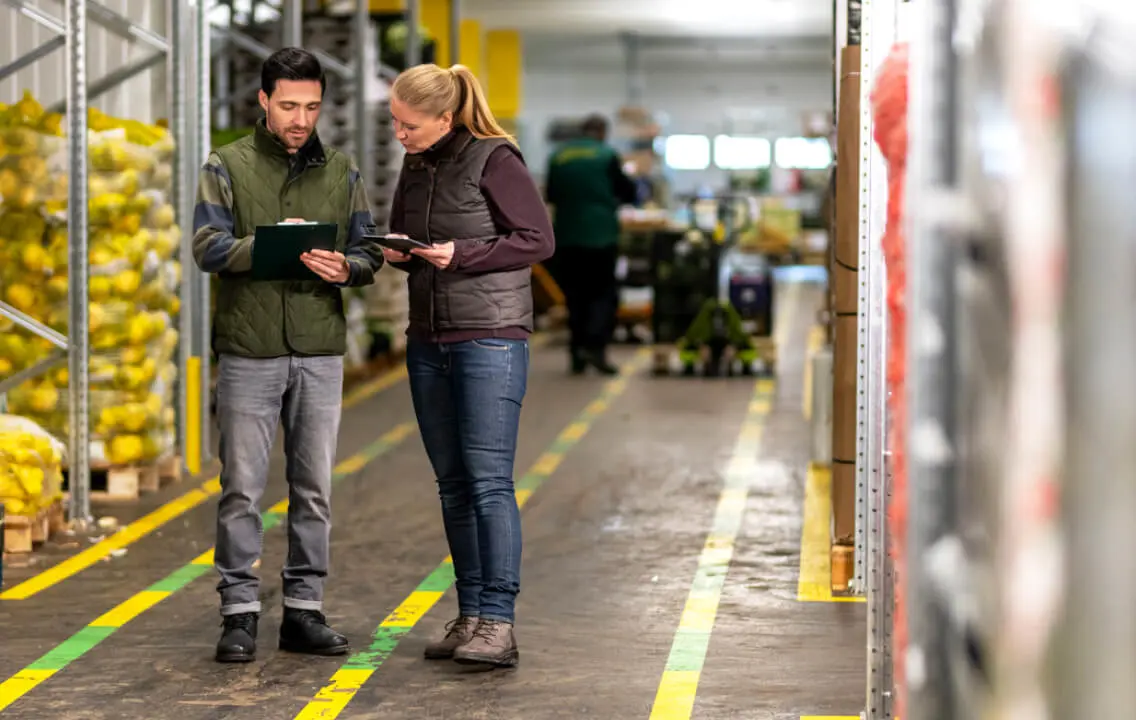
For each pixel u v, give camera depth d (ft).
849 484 23.36
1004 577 7.46
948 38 8.54
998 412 7.57
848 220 22.91
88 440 27.84
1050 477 7.15
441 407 19.24
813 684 18.78
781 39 133.39
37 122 28.50
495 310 18.63
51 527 27.17
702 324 51.90
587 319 52.60
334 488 32.50
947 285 8.55
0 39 34.14
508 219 18.53
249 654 19.65
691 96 151.94
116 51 34.06
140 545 26.55
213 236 18.90
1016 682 7.36
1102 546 7.00
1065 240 7.06
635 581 24.29
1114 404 6.93
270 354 19.15
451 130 18.75
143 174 29.40
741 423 41.68
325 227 18.45
